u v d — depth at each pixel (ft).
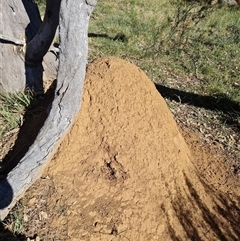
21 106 12.98
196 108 16.90
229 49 23.91
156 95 11.84
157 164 10.98
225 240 10.60
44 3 26.86
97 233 9.77
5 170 11.17
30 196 10.28
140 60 20.90
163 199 10.72
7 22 13.42
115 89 11.09
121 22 25.38
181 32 24.80
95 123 10.89
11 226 9.71
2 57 13.48
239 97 18.25
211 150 13.92
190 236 10.45
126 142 10.81
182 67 20.90
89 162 10.65
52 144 10.00
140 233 10.07
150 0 30.17
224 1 31.53
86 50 9.89
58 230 9.74
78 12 9.55
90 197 10.27
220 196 11.76
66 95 9.86
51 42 13.10
